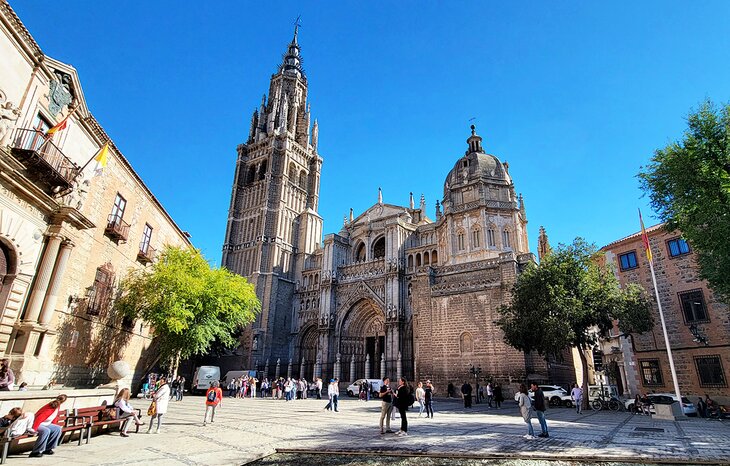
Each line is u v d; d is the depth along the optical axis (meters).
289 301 75.44
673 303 33.41
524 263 45.31
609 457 11.29
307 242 80.44
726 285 21.73
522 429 17.88
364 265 66.88
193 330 33.50
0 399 12.30
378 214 72.75
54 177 20.28
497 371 40.78
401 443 14.16
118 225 28.67
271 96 98.50
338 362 60.50
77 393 15.45
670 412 23.66
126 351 32.50
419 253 62.47
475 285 45.22
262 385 47.91
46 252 21.58
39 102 20.36
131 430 17.53
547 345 30.80
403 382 16.98
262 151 87.81
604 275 32.56
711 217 20.62
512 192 56.44
